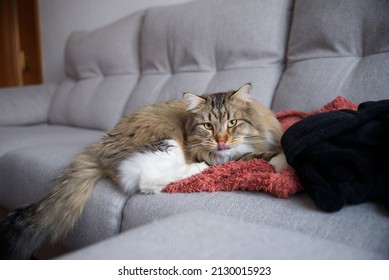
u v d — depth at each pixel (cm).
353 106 127
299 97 154
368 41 140
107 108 240
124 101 238
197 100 132
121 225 113
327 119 99
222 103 132
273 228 70
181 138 134
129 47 247
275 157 114
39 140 198
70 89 283
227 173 107
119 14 295
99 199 119
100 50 262
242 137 129
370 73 135
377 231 75
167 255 57
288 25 176
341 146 91
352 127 91
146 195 113
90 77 272
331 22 149
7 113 263
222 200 98
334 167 87
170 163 121
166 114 139
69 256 58
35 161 156
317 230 79
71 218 118
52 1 355
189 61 208
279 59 175
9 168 168
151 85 223
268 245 61
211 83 190
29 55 388
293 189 93
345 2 146
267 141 133
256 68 178
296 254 58
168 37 218
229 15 189
